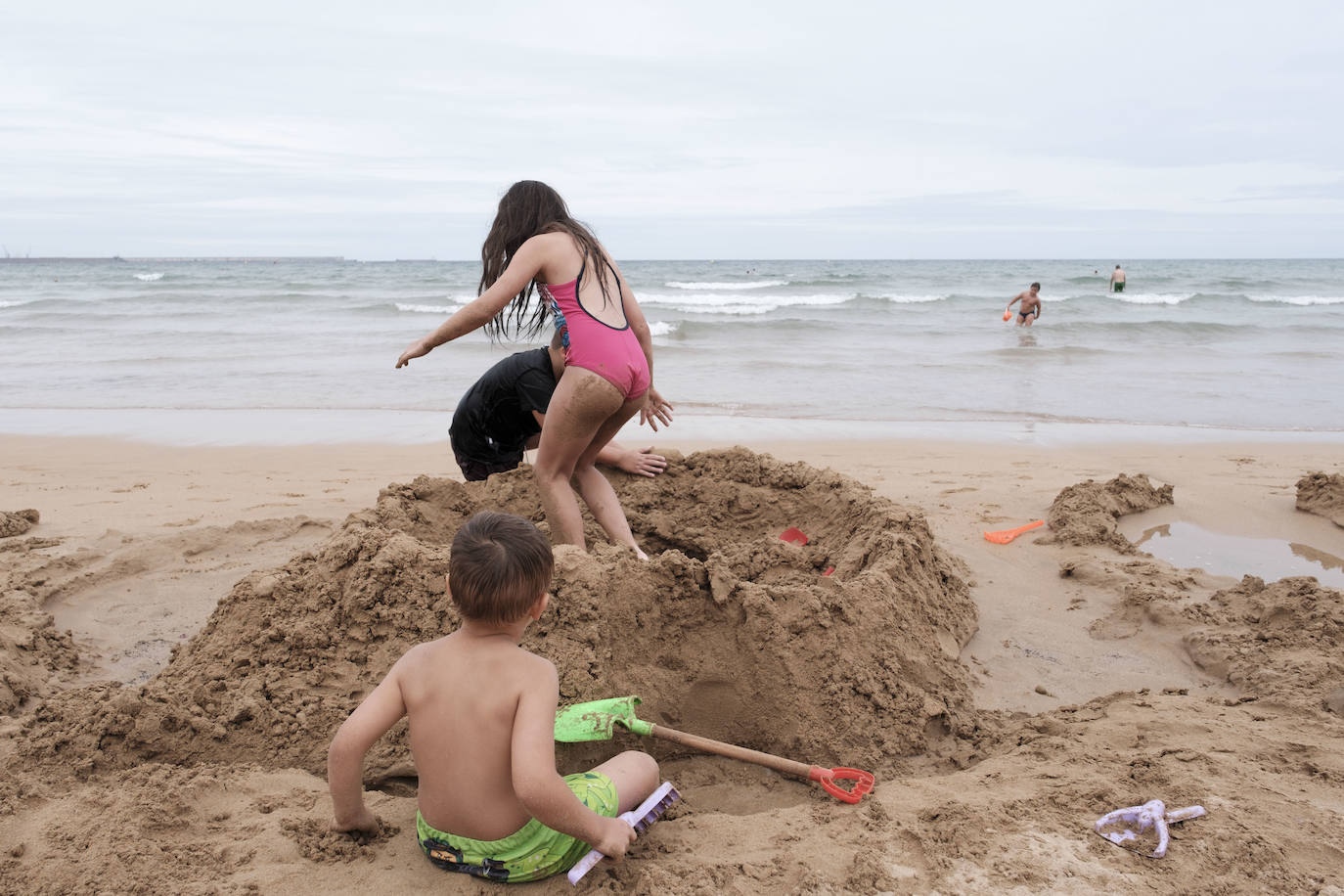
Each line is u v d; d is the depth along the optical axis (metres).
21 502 6.99
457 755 2.39
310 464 8.45
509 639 2.49
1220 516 6.70
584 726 2.93
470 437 5.24
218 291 36.38
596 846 2.41
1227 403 11.92
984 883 2.44
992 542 6.06
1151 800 2.78
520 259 3.96
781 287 39.53
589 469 4.60
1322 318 24.22
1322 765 3.05
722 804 3.17
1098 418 10.99
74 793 2.90
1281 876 2.45
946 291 37.50
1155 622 4.63
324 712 3.35
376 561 3.62
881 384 13.37
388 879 2.47
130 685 3.99
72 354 16.59
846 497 5.10
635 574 3.57
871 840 2.66
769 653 3.53
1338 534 6.30
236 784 2.98
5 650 4.04
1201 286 40.62
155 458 8.69
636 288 38.50
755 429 10.20
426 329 21.19
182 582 5.23
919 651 3.91
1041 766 3.14
